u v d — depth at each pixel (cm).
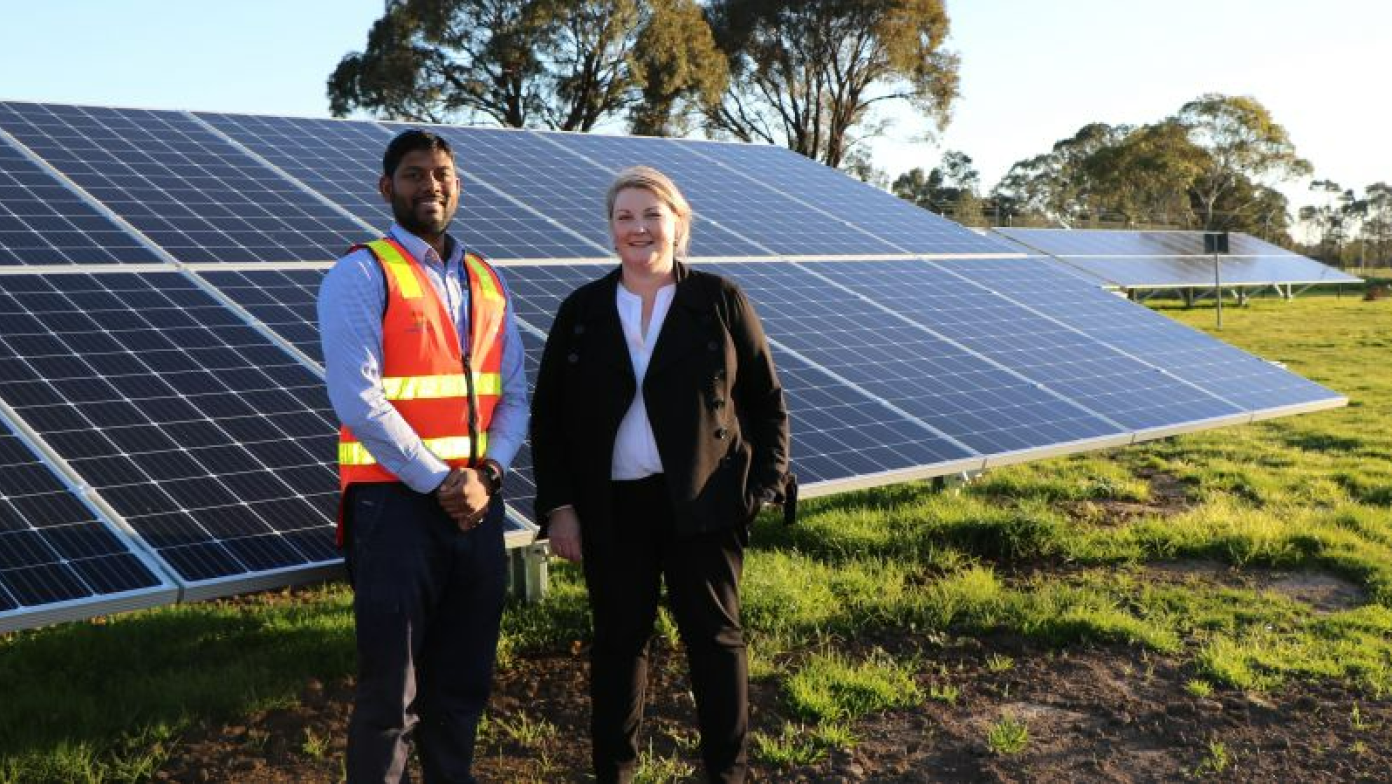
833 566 866
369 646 427
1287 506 1072
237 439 612
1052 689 639
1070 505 1097
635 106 4625
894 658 684
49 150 984
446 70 4447
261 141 1154
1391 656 679
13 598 459
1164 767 550
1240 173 7594
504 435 469
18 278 732
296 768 549
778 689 636
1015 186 9181
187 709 602
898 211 1494
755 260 1128
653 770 541
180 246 851
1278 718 600
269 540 534
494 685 648
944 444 815
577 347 483
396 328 432
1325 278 4041
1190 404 1020
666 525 480
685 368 475
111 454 570
